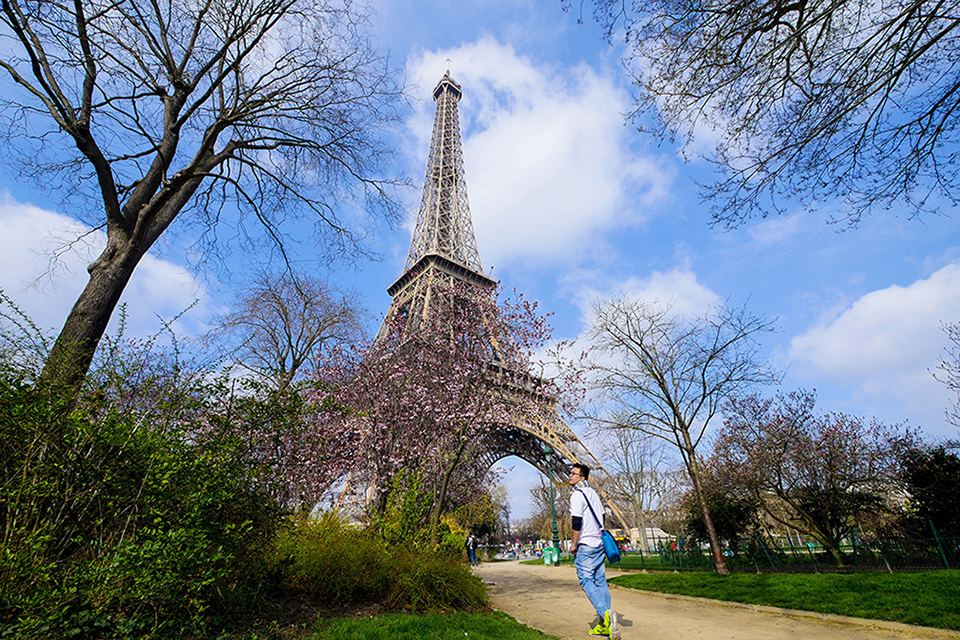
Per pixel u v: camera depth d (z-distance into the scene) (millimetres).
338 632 6648
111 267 8969
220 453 6516
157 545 5402
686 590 13961
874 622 8562
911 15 7270
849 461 17953
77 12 8586
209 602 6363
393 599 9008
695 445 17469
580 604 12328
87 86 8875
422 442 15094
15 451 5457
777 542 21016
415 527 12148
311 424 9758
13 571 4922
